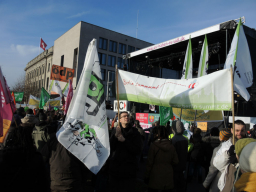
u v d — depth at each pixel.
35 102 13.82
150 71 20.89
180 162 3.77
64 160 2.68
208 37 12.77
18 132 2.01
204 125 8.48
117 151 3.08
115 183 3.05
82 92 2.85
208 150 4.61
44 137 4.18
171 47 15.66
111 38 33.94
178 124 3.89
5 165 1.89
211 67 19.45
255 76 8.52
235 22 9.30
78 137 2.71
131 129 3.15
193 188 5.02
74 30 32.72
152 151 3.30
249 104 9.34
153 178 3.24
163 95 3.81
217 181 2.67
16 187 1.91
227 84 3.29
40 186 2.10
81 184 2.81
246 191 1.17
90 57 3.05
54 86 9.29
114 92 4.05
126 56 18.45
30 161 2.02
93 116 2.88
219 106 3.30
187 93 3.61
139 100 3.91
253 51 8.49
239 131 2.84
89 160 2.68
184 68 7.75
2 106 3.57
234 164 2.38
